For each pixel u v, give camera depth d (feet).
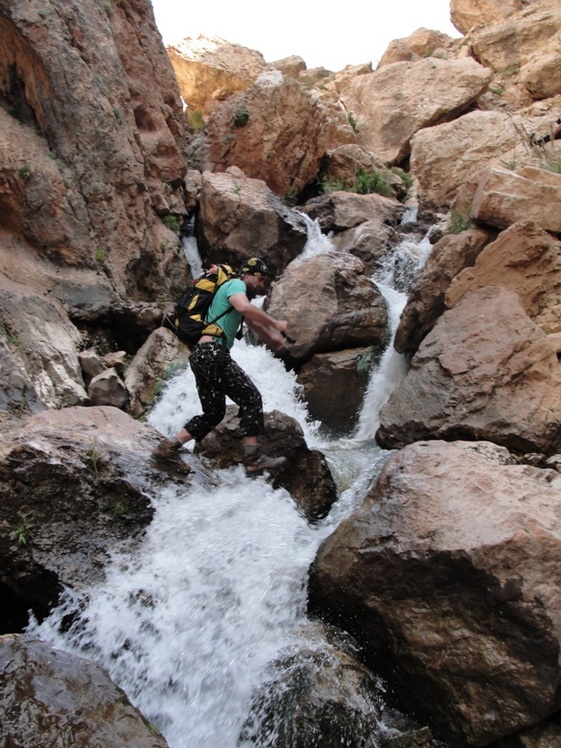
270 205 40.63
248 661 15.67
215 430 21.45
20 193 30.45
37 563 16.26
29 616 16.62
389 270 38.63
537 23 68.74
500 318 24.13
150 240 35.60
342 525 17.12
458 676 14.38
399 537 15.42
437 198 50.06
